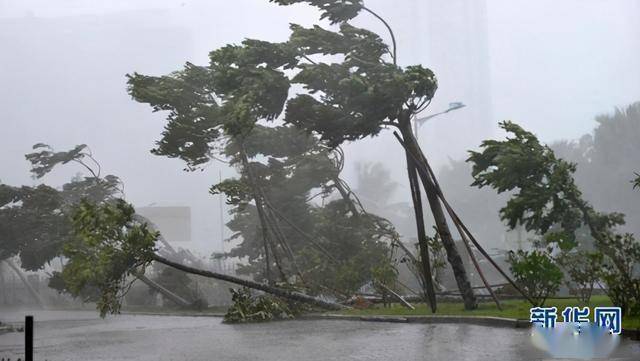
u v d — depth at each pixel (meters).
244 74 23.47
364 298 27.84
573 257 19.00
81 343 18.41
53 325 28.59
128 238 22.70
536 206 23.62
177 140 29.91
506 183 23.89
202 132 29.94
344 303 27.67
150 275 45.12
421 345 13.78
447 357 11.77
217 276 24.23
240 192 29.67
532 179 24.22
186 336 19.25
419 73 21.84
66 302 56.00
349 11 24.27
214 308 37.69
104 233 22.73
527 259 18.61
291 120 23.81
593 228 24.20
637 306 15.55
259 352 13.95
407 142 22.56
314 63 23.59
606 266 17.64
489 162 24.67
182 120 29.62
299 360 12.30
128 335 20.67
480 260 41.66
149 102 29.95
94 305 52.19
